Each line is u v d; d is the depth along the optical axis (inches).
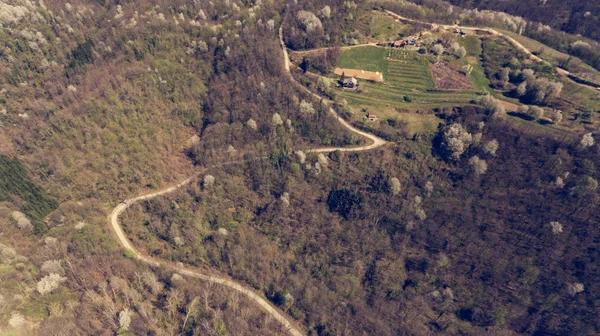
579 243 6688.0
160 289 6254.9
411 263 6953.7
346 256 6988.2
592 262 6501.0
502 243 6929.1
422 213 7263.8
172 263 6756.9
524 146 7677.2
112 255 6545.3
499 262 6732.3
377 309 6387.8
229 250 6835.6
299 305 6328.7
